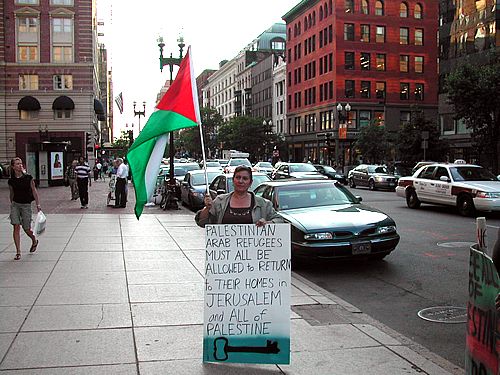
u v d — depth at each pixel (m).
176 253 10.37
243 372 4.71
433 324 6.54
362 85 60.44
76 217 16.72
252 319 4.91
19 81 53.41
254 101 94.31
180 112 5.61
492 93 28.38
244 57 101.00
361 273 9.48
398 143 41.00
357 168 37.78
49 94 53.53
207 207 5.47
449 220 16.77
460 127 42.94
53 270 8.74
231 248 4.92
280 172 30.67
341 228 9.38
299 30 70.62
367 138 49.50
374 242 9.42
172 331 5.73
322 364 4.92
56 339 5.46
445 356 5.47
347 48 59.81
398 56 61.38
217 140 84.25
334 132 60.22
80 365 4.80
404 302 7.60
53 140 53.72
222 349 4.88
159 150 5.72
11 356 5.00
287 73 74.94
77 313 6.35
